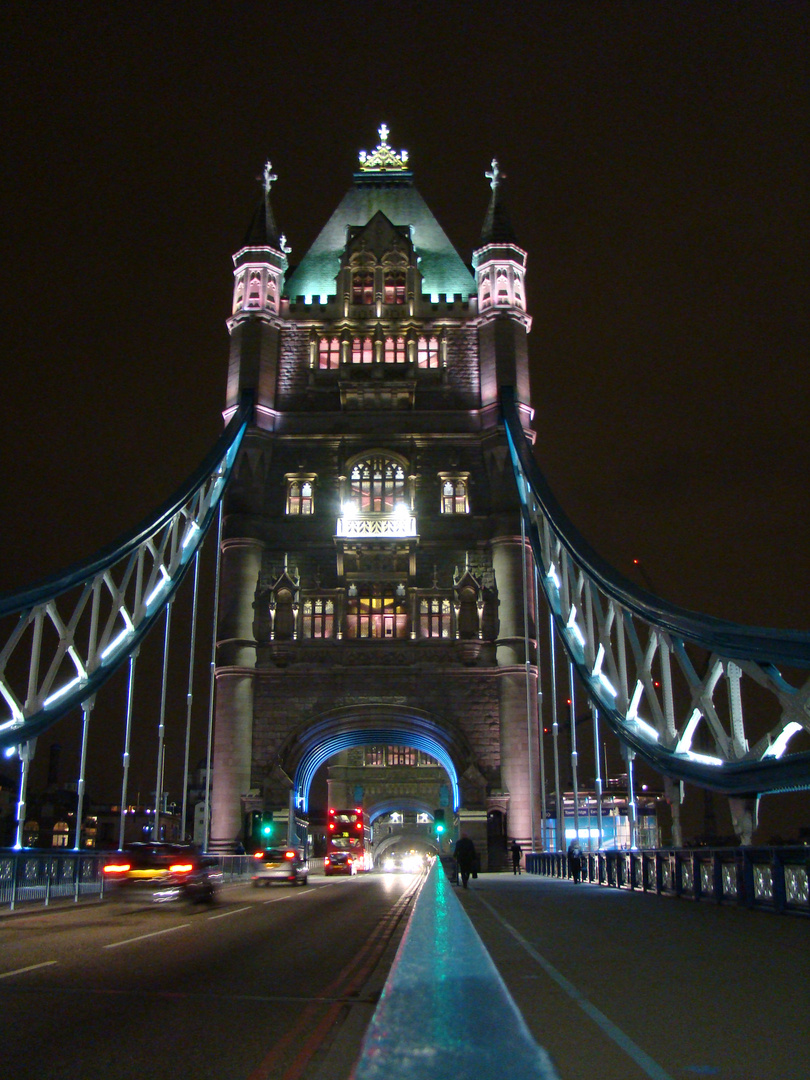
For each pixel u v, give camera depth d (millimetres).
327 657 61312
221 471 64250
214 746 59562
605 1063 7074
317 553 63719
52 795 103562
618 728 39969
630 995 10297
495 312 68125
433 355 69188
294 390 68125
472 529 63938
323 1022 9992
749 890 22266
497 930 17703
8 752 35062
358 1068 2166
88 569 42594
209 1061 8266
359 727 61500
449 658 61312
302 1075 7754
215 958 15195
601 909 22938
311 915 24062
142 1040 9109
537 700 61375
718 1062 7105
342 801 108250
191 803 116750
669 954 13891
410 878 56375
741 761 24500
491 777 59281
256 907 27250
